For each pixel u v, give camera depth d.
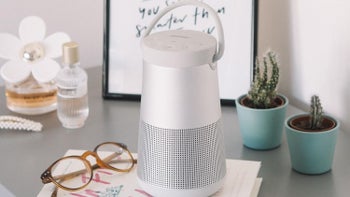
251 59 1.01
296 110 1.02
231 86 1.03
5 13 1.26
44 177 0.79
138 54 1.06
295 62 1.04
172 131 0.72
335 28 0.94
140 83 1.06
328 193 0.80
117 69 1.07
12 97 1.02
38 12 1.28
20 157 0.90
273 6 1.05
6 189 0.82
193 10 1.03
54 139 0.95
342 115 0.97
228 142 0.93
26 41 1.05
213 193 0.76
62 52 0.98
